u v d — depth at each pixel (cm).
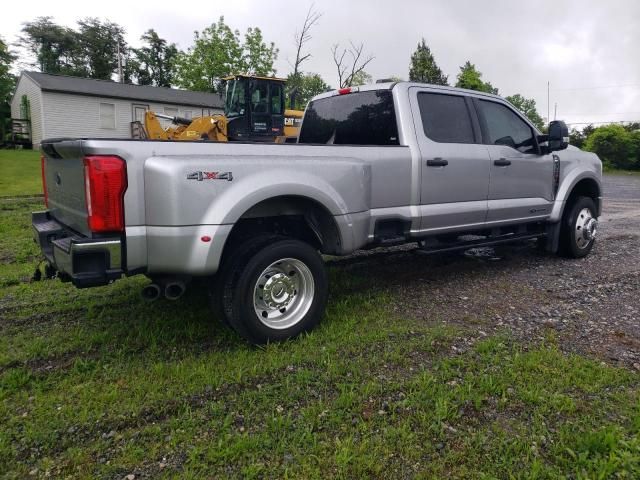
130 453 258
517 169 583
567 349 383
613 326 431
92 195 316
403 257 677
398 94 495
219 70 3409
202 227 339
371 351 375
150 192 330
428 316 454
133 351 378
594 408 299
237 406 300
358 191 425
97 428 279
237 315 369
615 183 2375
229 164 351
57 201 406
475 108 554
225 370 344
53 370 347
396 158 465
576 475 243
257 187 360
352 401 301
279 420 280
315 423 281
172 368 344
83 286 321
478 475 242
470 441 267
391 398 308
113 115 2944
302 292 403
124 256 328
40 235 394
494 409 297
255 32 3431
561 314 460
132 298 494
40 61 5850
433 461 252
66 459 254
